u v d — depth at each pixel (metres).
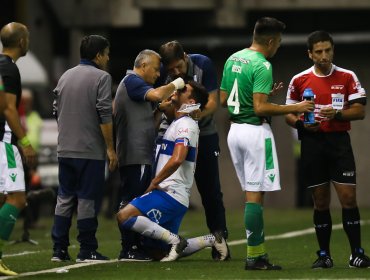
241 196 74.50
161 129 33.00
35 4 71.94
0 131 28.55
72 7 71.00
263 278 27.78
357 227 30.69
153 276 28.45
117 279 27.86
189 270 29.80
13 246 40.09
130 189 32.88
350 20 75.31
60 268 30.75
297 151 68.75
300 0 71.62
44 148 59.44
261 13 74.56
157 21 74.62
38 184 49.44
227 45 73.06
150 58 32.66
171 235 31.86
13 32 29.42
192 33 74.62
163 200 31.73
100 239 43.91
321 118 30.52
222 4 71.88
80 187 32.75
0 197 32.25
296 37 72.88
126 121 32.69
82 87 32.72
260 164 29.62
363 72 74.69
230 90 30.06
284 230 46.69
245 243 39.38
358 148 74.81
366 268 30.31
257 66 29.38
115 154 32.56
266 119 29.89
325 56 30.09
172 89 31.52
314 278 27.73
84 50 33.12
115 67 75.69
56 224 33.09
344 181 30.50
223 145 74.19
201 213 62.34
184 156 31.34
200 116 32.06
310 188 30.92
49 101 70.50
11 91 28.62
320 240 30.94
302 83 30.75
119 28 74.81
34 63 64.88
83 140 32.62
